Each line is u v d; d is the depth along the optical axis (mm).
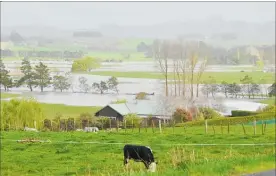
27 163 52531
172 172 31703
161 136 73125
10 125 107562
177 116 134125
